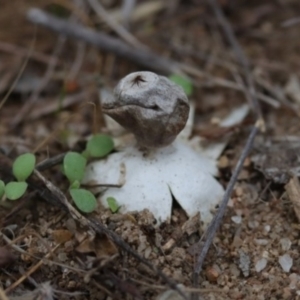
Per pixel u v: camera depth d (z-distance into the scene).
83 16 0.24
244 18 0.24
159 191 0.18
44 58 0.23
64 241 0.18
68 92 0.22
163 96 0.18
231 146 0.20
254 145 0.20
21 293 0.18
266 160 0.19
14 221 0.18
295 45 0.23
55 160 0.19
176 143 0.19
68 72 0.23
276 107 0.21
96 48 0.23
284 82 0.22
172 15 0.24
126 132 0.20
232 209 0.19
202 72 0.22
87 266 0.17
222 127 0.20
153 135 0.18
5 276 0.18
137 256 0.17
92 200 0.18
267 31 0.24
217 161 0.20
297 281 0.18
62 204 0.18
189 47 0.23
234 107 0.21
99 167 0.19
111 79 0.23
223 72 0.23
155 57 0.23
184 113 0.18
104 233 0.17
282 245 0.18
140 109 0.18
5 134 0.21
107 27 0.24
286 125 0.21
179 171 0.18
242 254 0.18
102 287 0.17
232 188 0.18
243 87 0.22
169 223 0.18
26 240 0.18
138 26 0.24
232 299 0.18
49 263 0.18
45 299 0.17
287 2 0.24
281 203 0.19
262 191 0.19
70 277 0.18
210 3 0.24
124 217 0.18
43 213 0.19
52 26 0.23
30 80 0.23
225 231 0.18
